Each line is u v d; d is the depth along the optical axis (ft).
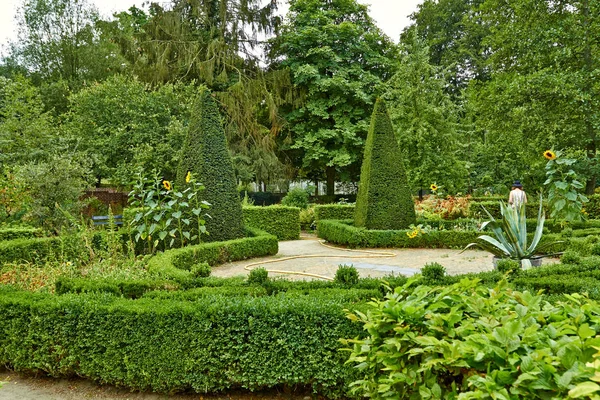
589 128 44.73
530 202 46.47
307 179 80.07
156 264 17.90
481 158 59.93
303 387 10.41
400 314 5.96
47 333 11.35
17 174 29.96
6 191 28.68
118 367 10.71
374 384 6.11
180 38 60.44
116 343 10.68
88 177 38.68
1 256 19.58
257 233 31.37
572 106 43.73
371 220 34.91
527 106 44.91
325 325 9.66
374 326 6.03
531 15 47.32
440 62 87.20
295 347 9.77
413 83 49.37
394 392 5.61
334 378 9.57
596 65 43.78
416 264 25.75
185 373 10.23
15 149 43.96
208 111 28.71
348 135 63.98
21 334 11.69
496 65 53.21
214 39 60.80
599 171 44.39
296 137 68.69
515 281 12.57
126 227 26.22
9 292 12.96
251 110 61.11
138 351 10.52
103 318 10.83
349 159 65.16
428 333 5.72
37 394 10.96
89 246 20.80
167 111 49.24
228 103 59.11
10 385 11.54
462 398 4.35
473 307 5.93
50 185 29.94
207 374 10.18
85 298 11.67
